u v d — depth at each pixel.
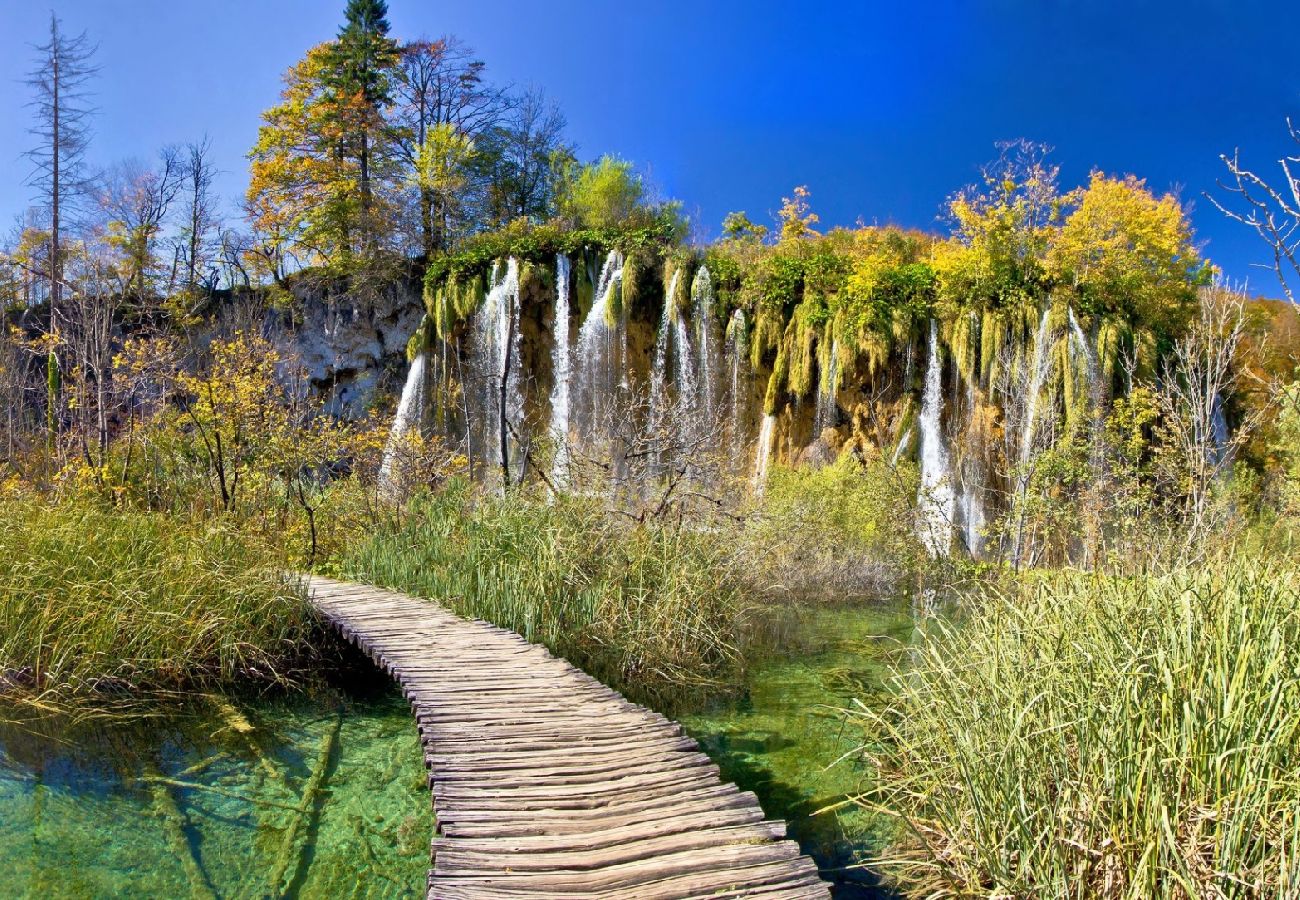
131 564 7.93
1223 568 4.73
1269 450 17.17
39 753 6.30
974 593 11.76
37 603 7.31
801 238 22.89
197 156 32.91
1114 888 3.45
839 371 18.67
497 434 21.00
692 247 21.89
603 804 4.62
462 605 9.48
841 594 12.92
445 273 22.86
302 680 8.44
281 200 28.62
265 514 12.72
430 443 18.45
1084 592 5.29
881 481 15.65
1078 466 13.60
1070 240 18.66
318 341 25.00
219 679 7.89
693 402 17.36
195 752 6.54
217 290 27.62
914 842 4.86
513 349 21.48
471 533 10.59
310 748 6.80
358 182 28.50
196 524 9.83
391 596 10.21
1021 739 3.99
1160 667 3.73
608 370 21.08
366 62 30.44
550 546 9.44
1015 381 17.30
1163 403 11.89
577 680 6.95
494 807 4.56
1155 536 8.59
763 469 19.11
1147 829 3.35
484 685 6.75
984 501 17.95
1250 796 3.25
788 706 7.78
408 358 23.08
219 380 13.34
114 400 16.59
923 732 5.17
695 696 8.09
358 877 4.83
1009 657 4.84
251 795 5.87
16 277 31.84
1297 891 3.01
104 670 7.31
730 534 11.09
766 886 3.77
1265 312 20.95
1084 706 3.93
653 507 11.51
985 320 18.23
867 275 18.98
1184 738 3.48
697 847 4.12
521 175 31.78
